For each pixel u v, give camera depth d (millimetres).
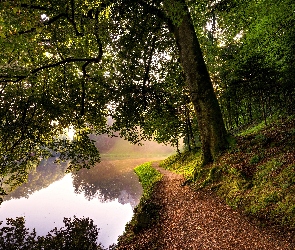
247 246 7645
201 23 21359
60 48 16609
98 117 18438
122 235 12875
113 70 19500
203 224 10094
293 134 12148
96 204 22750
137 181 31641
